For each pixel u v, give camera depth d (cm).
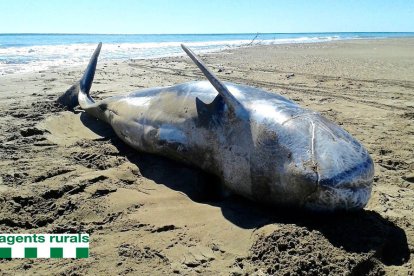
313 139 313
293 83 1014
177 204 359
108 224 327
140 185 398
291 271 257
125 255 283
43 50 2350
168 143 417
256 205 348
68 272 265
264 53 2166
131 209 350
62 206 351
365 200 309
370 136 571
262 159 328
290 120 330
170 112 427
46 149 492
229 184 361
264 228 302
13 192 370
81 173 420
